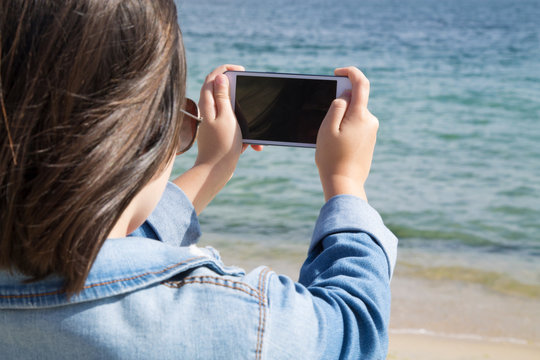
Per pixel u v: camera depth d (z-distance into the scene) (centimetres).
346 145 89
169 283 66
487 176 897
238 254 569
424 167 940
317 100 111
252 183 827
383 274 76
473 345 394
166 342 63
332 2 5700
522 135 1148
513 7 4759
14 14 56
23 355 62
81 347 62
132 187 60
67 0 57
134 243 66
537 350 389
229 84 111
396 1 5919
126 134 57
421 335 406
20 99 55
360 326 71
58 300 61
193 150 977
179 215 92
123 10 59
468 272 532
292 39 2628
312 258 82
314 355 66
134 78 58
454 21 3441
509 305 462
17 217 56
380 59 2134
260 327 64
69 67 56
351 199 84
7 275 61
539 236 651
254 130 112
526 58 2128
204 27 3047
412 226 684
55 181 55
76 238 57
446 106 1406
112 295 63
